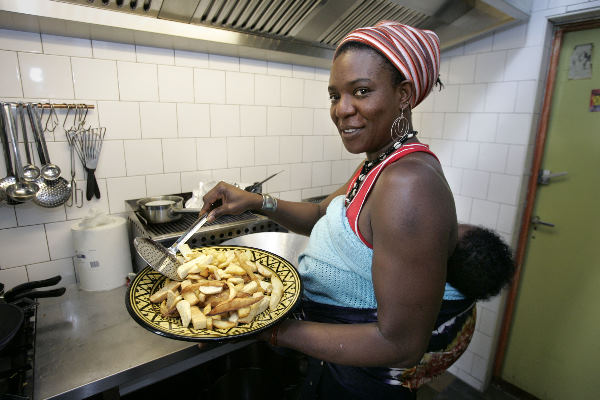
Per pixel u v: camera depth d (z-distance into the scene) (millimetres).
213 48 1278
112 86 1173
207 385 1361
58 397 695
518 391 1766
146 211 1111
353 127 554
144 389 1268
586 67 1356
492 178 1581
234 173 1533
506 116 1493
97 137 1174
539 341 1664
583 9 1231
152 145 1295
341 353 514
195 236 1095
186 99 1337
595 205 1413
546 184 1535
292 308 570
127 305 584
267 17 1158
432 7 1187
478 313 1726
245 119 1512
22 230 1096
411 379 641
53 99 1079
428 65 538
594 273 1457
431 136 1798
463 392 1778
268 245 1114
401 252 471
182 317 564
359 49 518
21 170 1030
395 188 485
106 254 1082
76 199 1173
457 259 615
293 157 1718
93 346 845
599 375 1501
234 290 610
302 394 801
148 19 1003
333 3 1122
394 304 479
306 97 1690
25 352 787
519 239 1637
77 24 943
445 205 485
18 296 882
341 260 618
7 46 989
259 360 1340
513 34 1423
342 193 925
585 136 1400
